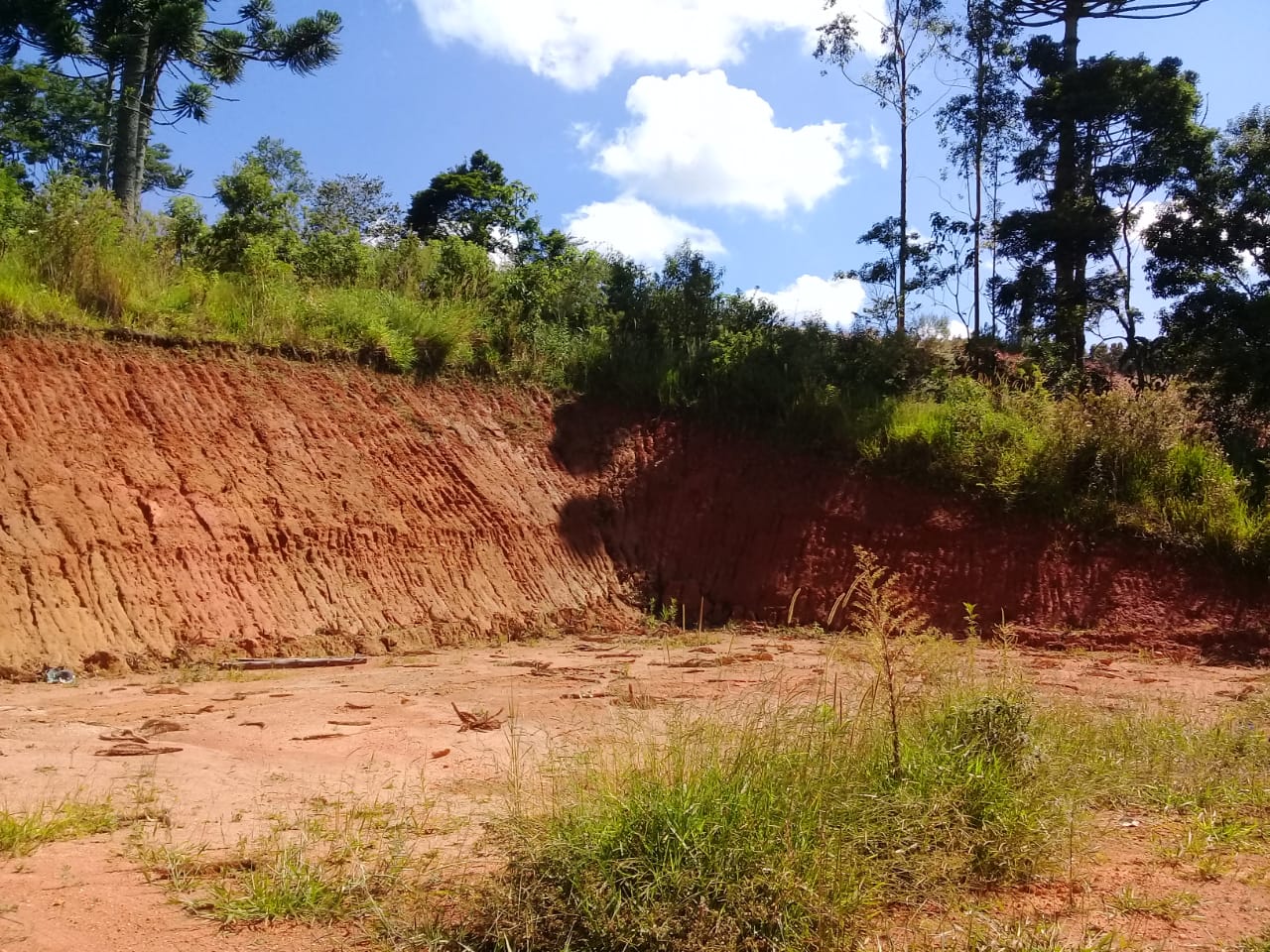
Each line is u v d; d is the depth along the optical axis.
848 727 5.88
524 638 15.76
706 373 21.08
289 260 20.28
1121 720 8.16
